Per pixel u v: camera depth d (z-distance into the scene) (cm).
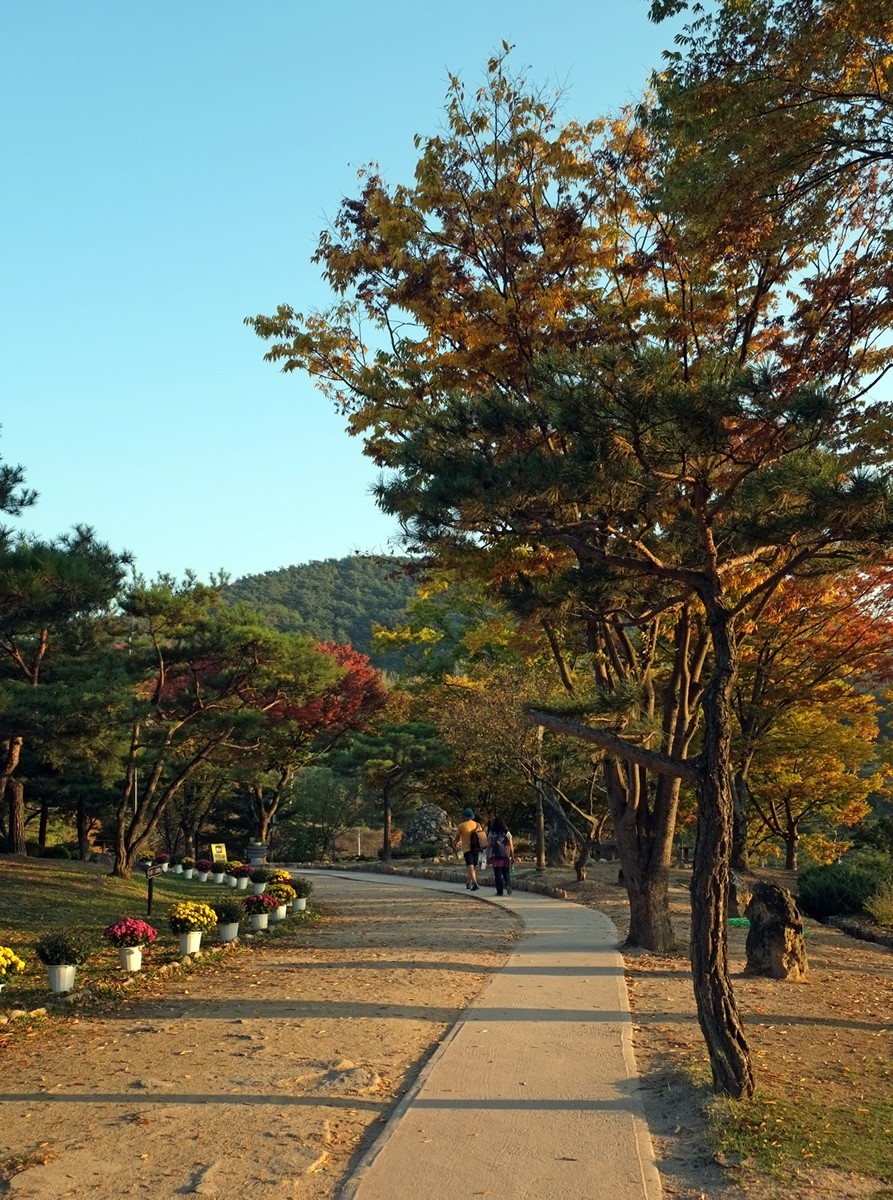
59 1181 562
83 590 1773
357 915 2111
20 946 1467
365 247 1416
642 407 765
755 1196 532
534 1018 976
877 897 2102
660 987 1175
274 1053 855
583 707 1058
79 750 1911
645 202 1280
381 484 930
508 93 1354
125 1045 902
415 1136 621
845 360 1224
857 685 2731
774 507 793
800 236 1152
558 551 1167
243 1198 537
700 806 743
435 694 3797
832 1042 903
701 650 1542
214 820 5109
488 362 1327
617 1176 553
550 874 3016
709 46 1073
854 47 1045
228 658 2689
